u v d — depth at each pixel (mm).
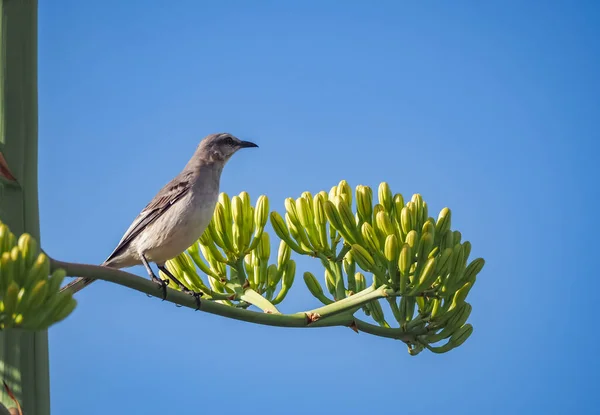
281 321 9375
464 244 10414
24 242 6672
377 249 10023
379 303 11188
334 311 9773
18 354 7695
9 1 8398
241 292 11328
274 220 11172
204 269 11656
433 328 10500
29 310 6477
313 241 11188
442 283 10094
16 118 8086
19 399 7598
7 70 8180
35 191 8094
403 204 10820
